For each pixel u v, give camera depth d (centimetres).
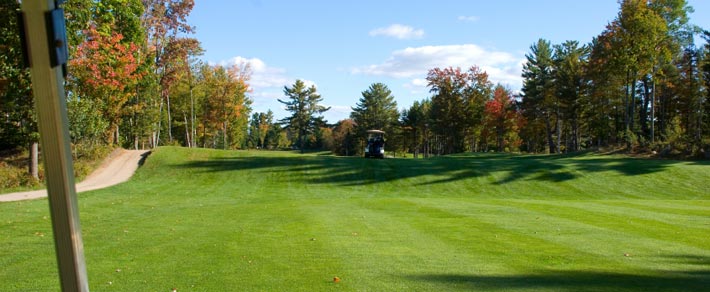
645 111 5159
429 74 5875
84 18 2211
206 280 680
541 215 1341
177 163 3083
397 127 7875
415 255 833
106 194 2127
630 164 2803
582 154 3912
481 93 5900
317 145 10144
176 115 5641
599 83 4594
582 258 798
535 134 6875
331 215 1394
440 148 8150
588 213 1370
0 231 1129
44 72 225
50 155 229
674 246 896
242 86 5169
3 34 1970
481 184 2614
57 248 236
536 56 6059
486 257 813
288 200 2052
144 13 3609
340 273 711
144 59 3491
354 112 8638
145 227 1195
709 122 3894
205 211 1545
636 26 3369
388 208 1558
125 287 645
